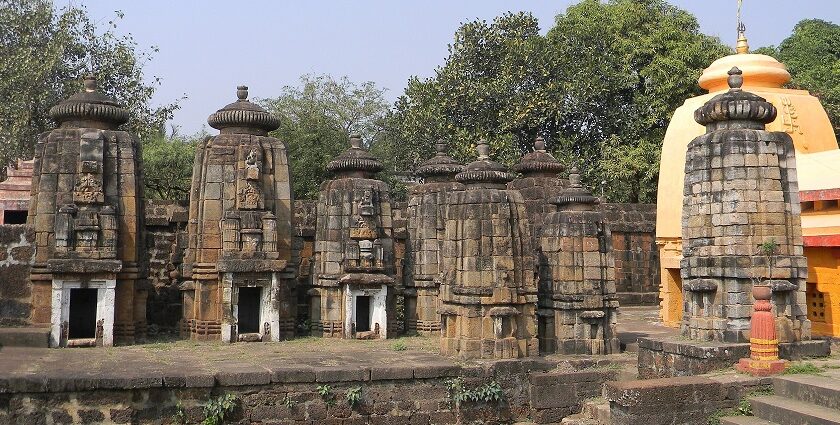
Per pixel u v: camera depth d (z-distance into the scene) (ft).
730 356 38.40
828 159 50.34
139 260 52.44
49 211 49.42
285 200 56.65
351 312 56.49
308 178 109.81
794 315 40.24
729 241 39.93
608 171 99.45
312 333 59.16
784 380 35.09
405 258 63.82
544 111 100.83
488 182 46.78
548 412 43.88
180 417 37.58
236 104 56.70
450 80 102.99
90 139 50.39
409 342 54.54
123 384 36.60
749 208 39.86
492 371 43.47
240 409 38.65
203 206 54.39
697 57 100.94
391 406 41.37
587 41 107.96
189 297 55.31
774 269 39.55
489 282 45.24
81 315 51.03
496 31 105.70
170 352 47.26
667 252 63.00
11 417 35.35
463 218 46.19
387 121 117.80
